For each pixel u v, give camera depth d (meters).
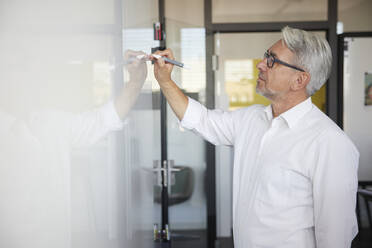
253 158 1.22
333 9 3.04
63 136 0.54
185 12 3.04
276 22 3.06
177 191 2.73
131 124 1.18
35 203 0.44
